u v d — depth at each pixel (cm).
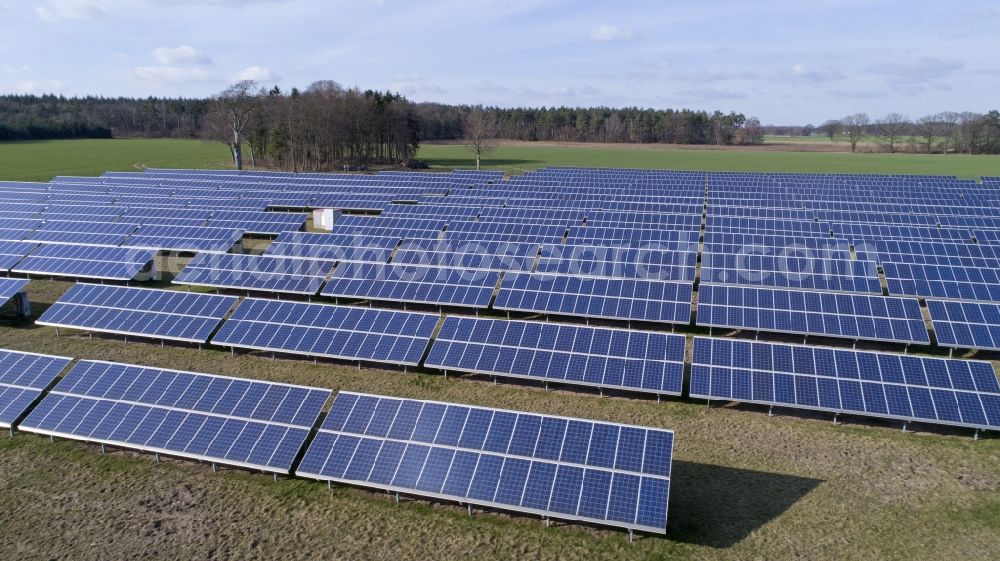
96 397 2205
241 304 3000
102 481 1950
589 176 8662
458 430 1892
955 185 7644
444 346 2641
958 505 1795
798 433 2181
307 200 6309
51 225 4947
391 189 6856
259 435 2002
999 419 2072
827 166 13562
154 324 2972
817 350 2352
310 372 2684
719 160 15400
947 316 2792
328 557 1623
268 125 12456
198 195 6606
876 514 1762
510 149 19238
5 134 18050
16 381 2330
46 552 1647
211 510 1812
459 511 1792
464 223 4712
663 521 1616
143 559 1623
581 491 1703
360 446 1912
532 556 1616
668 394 2355
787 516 1759
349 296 3441
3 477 1969
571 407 2377
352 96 13400
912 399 2159
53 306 3144
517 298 3212
